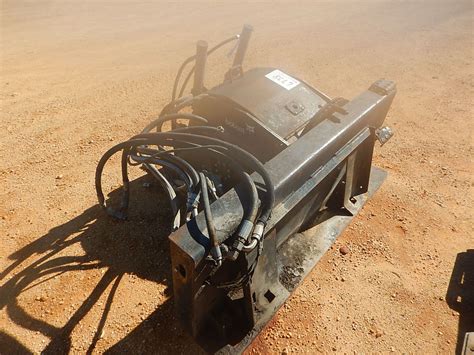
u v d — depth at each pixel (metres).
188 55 8.91
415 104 6.62
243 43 4.12
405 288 3.43
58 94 6.89
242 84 3.82
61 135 5.63
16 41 9.85
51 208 4.23
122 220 4.03
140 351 2.93
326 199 3.59
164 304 3.25
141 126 5.92
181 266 2.24
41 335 3.03
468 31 10.27
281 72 4.05
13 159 5.07
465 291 3.42
